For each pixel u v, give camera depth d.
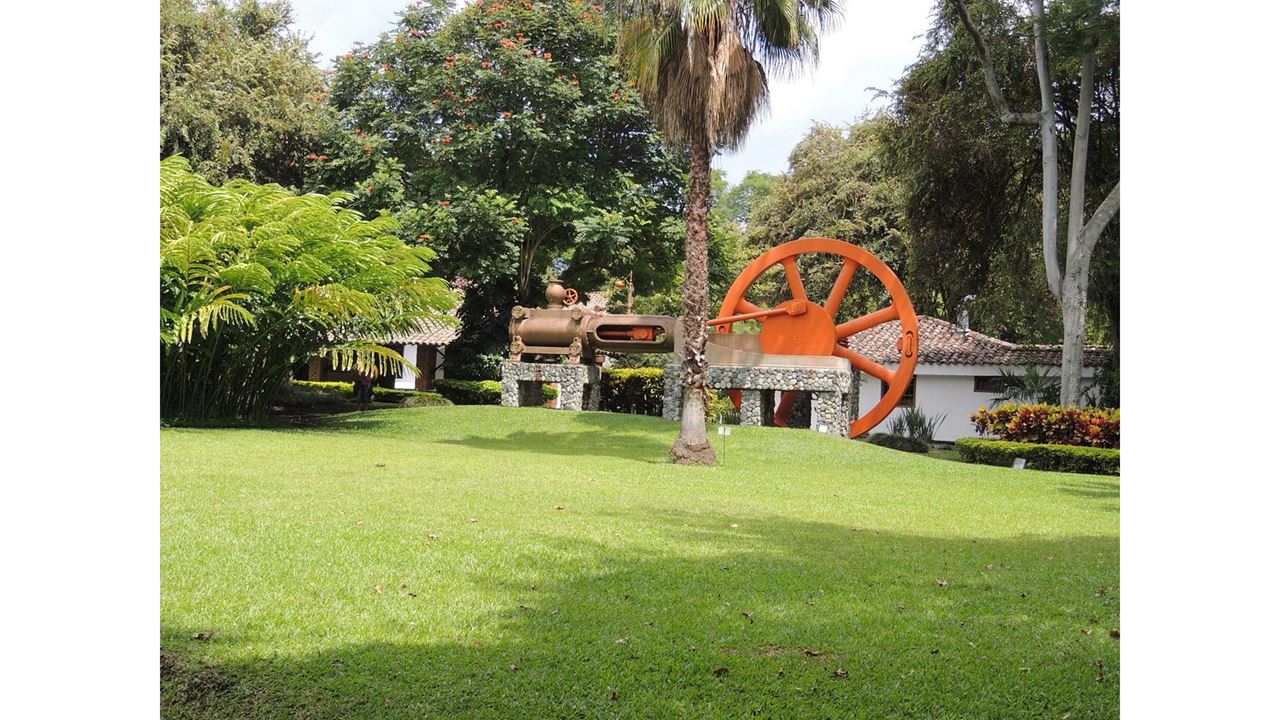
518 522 8.30
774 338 22.97
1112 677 4.80
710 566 6.89
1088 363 25.97
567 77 27.06
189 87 27.64
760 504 10.61
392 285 20.38
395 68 27.23
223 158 27.22
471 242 25.06
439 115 26.56
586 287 32.91
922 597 6.21
